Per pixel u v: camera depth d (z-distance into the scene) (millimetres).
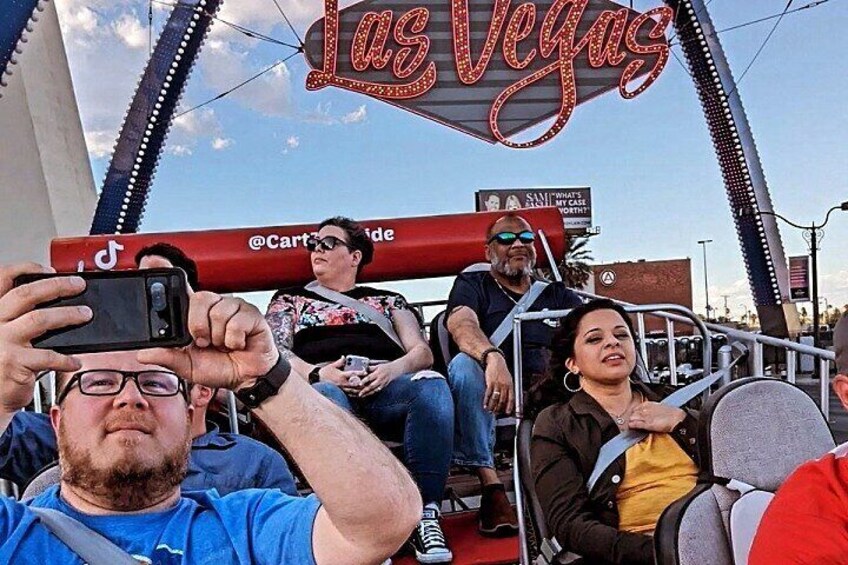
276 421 1189
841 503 1484
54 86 9906
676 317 3672
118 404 1354
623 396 2756
